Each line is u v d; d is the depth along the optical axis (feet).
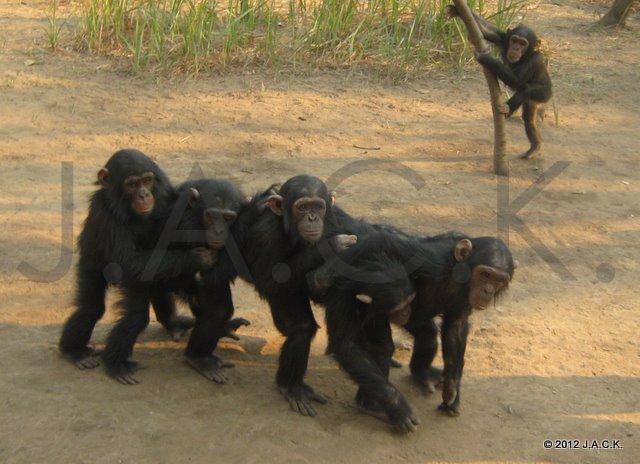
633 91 20.77
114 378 13.51
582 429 13.20
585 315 14.83
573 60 22.38
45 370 13.56
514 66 17.95
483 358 14.10
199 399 13.34
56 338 14.05
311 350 14.26
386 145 18.31
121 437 12.78
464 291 13.11
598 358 14.14
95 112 18.70
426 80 20.81
